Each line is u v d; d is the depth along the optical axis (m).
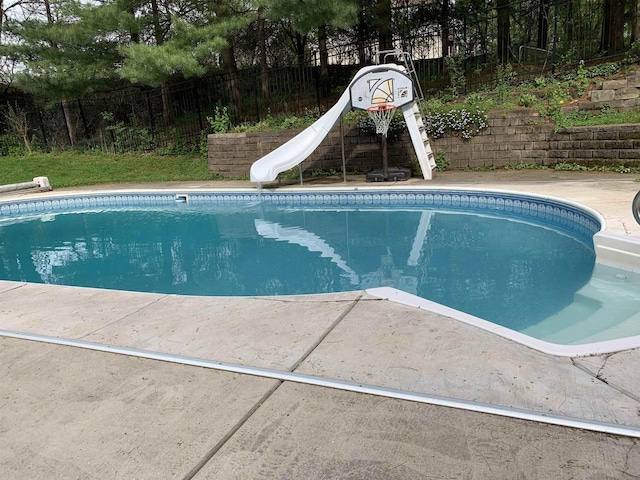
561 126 9.27
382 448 1.67
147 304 3.38
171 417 1.94
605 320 3.37
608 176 8.10
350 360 2.34
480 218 7.18
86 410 2.03
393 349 2.42
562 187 7.24
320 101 14.84
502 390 1.99
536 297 3.94
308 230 7.20
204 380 2.23
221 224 8.05
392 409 1.90
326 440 1.73
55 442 1.82
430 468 1.55
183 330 2.86
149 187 11.39
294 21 11.71
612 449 1.60
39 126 18.08
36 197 10.62
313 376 2.20
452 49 16.16
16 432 1.90
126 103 17.66
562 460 1.55
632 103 9.34
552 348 2.34
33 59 14.47
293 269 5.36
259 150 12.00
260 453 1.69
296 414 1.91
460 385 2.04
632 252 4.16
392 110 9.18
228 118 13.13
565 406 1.85
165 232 7.73
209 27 12.35
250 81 16.77
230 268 5.55
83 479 1.61
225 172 12.49
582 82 10.41
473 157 10.26
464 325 2.67
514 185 7.80
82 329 2.97
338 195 9.01
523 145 9.76
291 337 2.65
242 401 2.03
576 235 5.89
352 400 1.99
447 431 1.74
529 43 14.41
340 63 17.83
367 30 15.73
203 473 1.60
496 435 1.70
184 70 12.16
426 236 6.34
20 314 3.33
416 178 9.69
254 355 2.46
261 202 9.73
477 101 10.80
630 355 2.24
